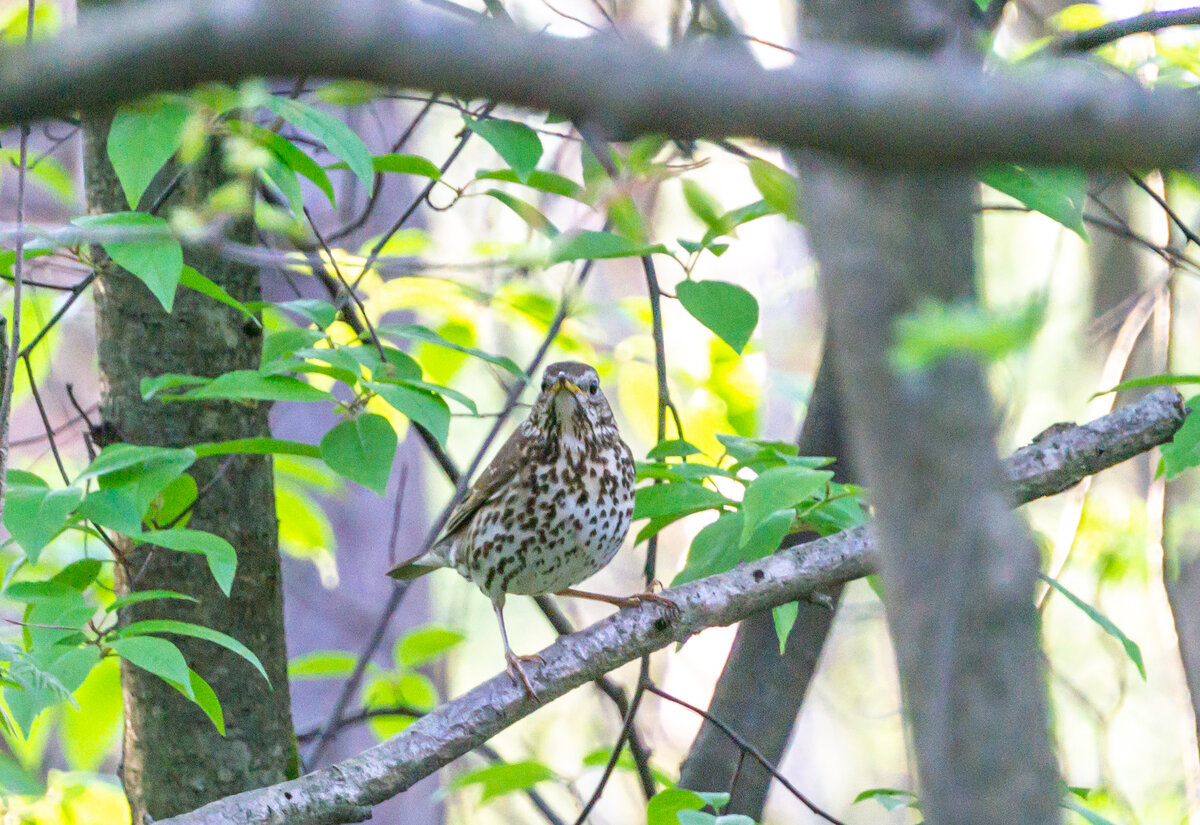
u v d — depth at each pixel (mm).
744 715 10039
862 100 2092
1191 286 15930
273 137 7570
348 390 13695
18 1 12188
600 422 9898
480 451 11023
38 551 7125
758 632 10117
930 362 2838
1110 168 2184
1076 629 17125
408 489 17547
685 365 14008
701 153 8539
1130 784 15703
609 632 8023
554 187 8828
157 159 6781
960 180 2625
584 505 9766
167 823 7184
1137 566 12992
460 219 16234
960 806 2943
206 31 1951
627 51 2127
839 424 10031
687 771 10195
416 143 16500
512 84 2086
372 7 2018
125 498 7543
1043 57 7867
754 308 8438
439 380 12680
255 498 9883
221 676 9648
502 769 10102
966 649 2926
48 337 12609
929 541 2887
